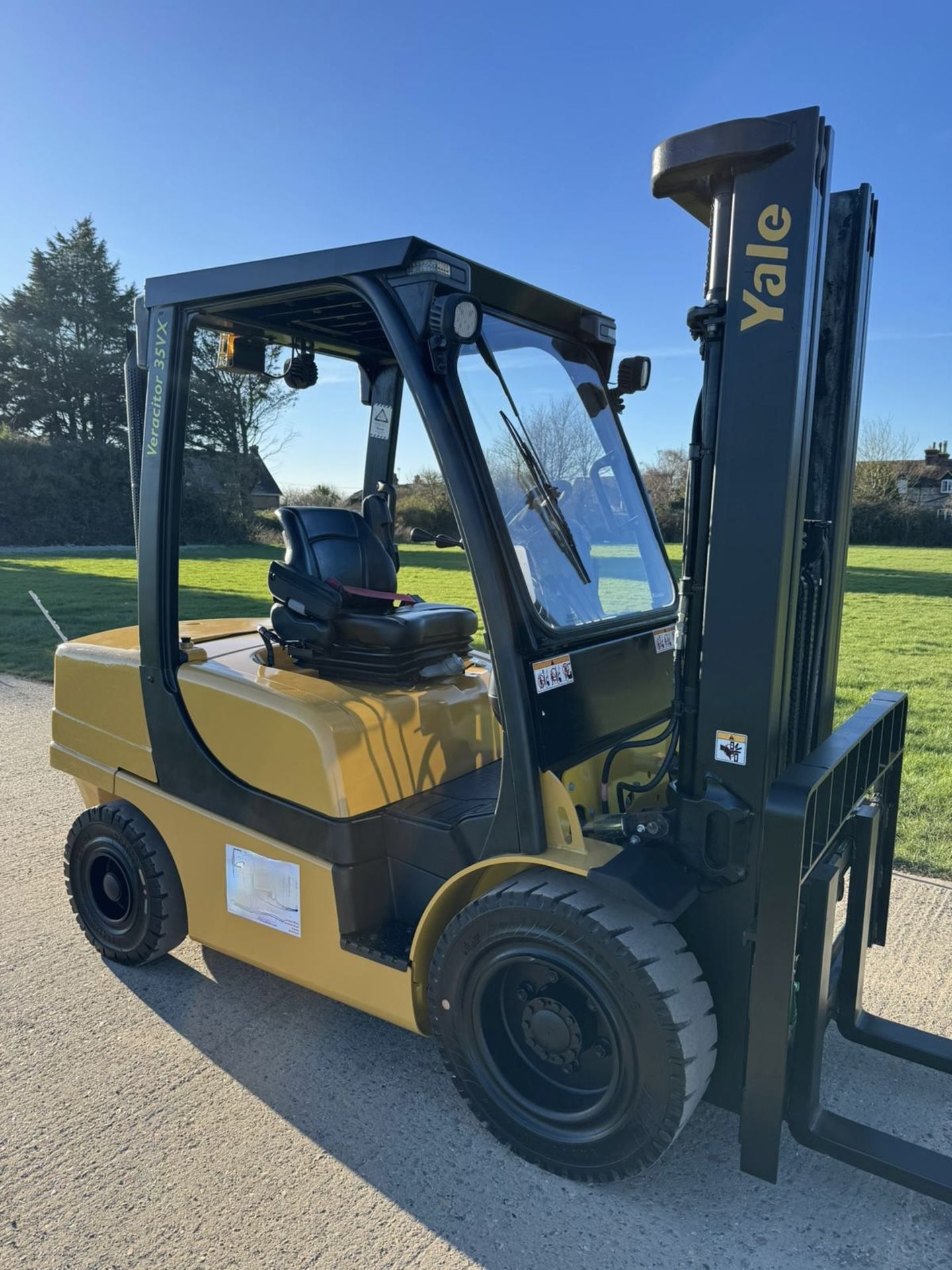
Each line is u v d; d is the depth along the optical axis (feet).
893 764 9.41
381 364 12.29
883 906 9.73
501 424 7.96
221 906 9.42
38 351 133.39
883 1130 8.05
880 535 119.34
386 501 12.26
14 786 17.42
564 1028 7.22
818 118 5.97
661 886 6.69
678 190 6.79
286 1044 9.30
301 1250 6.70
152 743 9.79
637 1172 7.03
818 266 6.51
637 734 8.68
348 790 8.23
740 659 6.69
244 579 60.59
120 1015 9.78
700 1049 6.68
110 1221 6.98
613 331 9.70
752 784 6.79
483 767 9.89
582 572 8.59
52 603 45.24
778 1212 7.11
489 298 8.09
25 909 12.35
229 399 67.00
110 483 111.24
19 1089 8.55
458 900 7.84
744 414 6.44
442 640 10.04
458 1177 7.47
